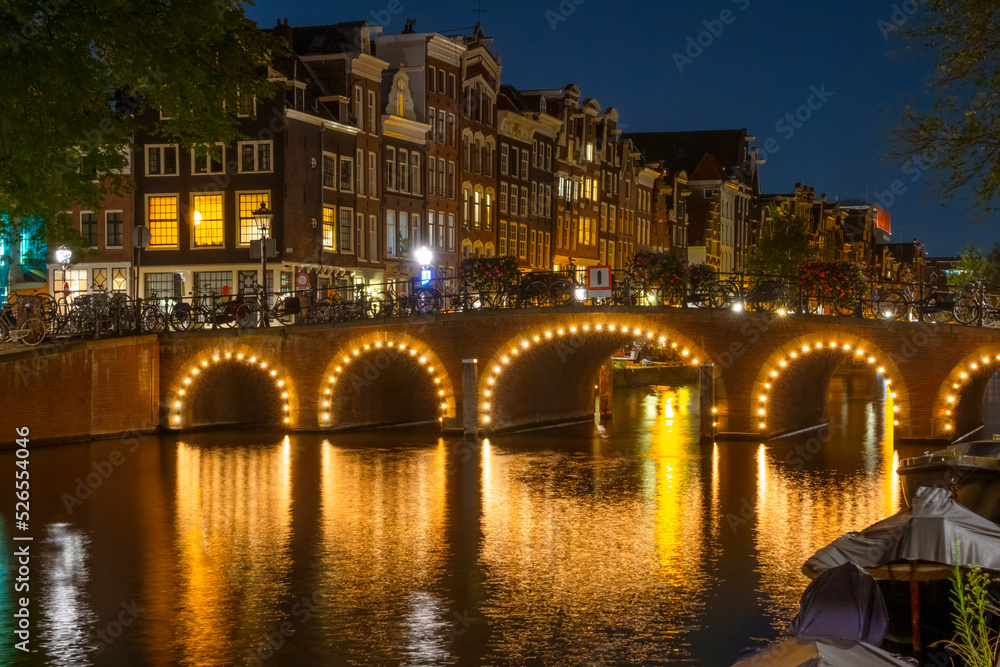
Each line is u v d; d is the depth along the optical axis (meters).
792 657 7.93
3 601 16.77
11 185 22.41
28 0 19.72
